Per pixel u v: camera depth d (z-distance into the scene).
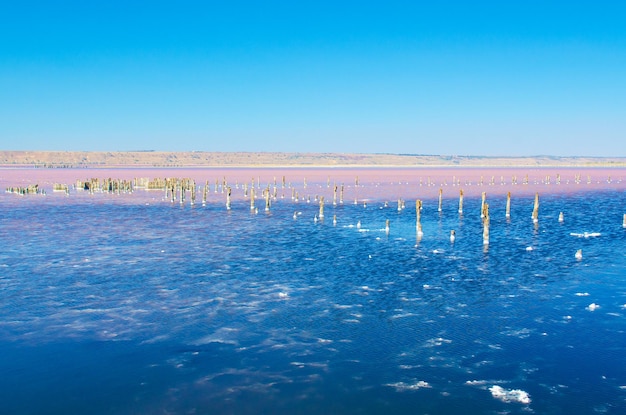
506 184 166.25
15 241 60.59
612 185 158.75
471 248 55.69
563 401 24.36
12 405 24.27
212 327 32.91
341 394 25.11
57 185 134.50
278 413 23.67
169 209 93.75
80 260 50.53
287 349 29.78
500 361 28.09
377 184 163.88
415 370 27.25
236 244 58.78
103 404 24.34
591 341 30.36
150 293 39.72
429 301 37.50
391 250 54.84
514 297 38.19
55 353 29.23
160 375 26.91
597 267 46.66
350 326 32.97
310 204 101.31
